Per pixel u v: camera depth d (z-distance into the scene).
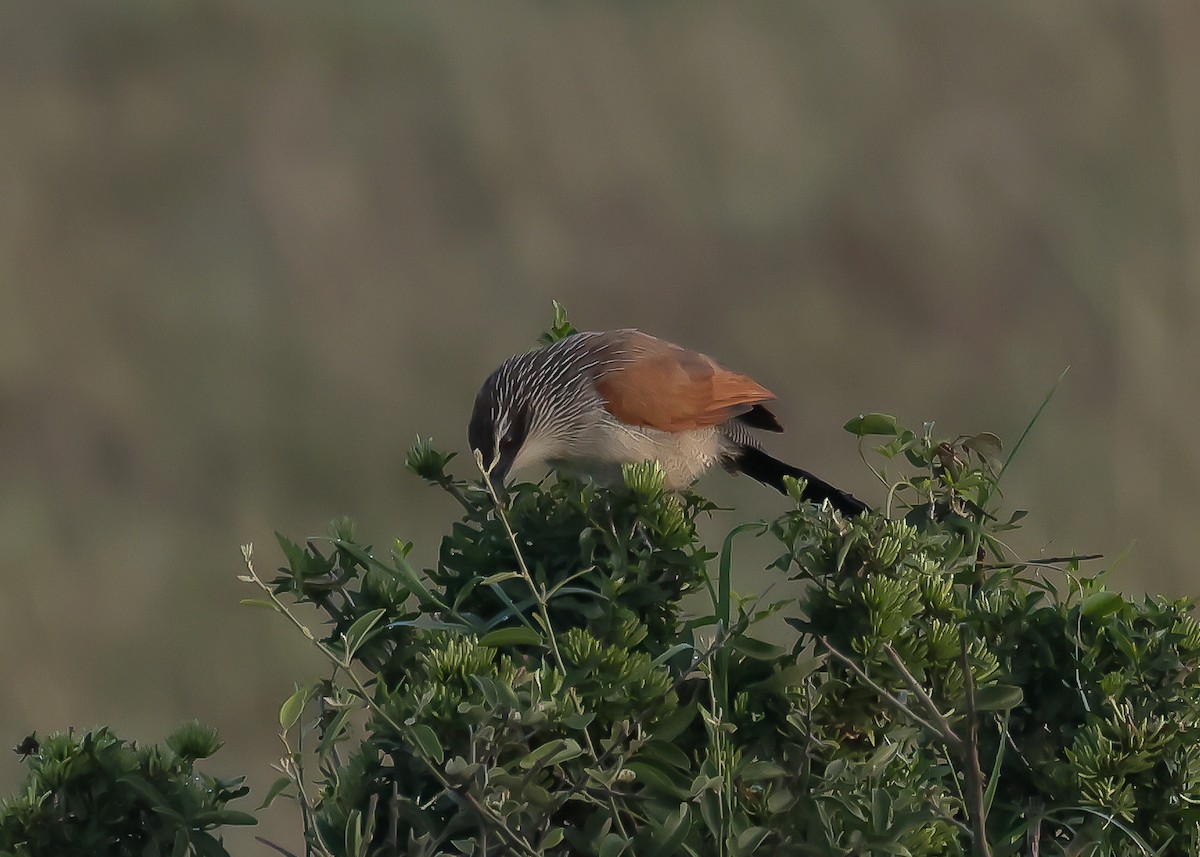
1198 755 8.97
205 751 8.98
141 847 8.70
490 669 8.45
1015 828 9.11
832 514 9.17
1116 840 9.02
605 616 9.20
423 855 7.83
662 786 8.38
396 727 7.95
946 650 8.77
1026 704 9.49
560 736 8.33
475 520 10.59
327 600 9.61
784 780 8.45
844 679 8.95
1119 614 9.77
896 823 8.15
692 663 8.66
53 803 8.56
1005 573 10.38
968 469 10.52
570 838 8.35
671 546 9.71
